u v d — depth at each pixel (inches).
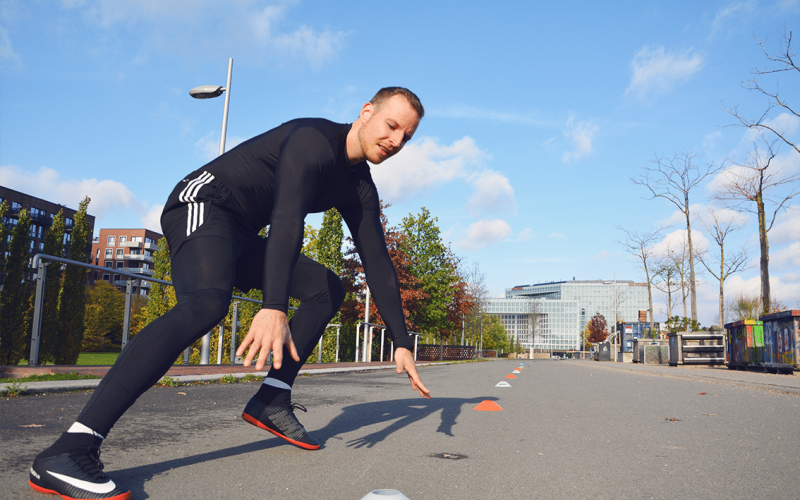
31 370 201.5
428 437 103.2
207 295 61.7
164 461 75.5
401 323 86.0
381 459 81.3
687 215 1108.5
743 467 79.5
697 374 414.3
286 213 63.3
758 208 800.3
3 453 74.5
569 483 68.7
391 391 213.5
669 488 66.7
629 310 6146.7
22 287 453.4
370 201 89.3
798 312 395.2
